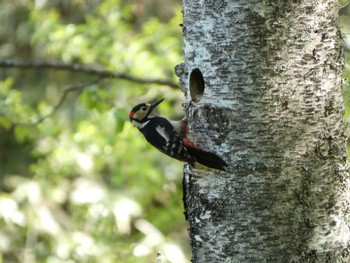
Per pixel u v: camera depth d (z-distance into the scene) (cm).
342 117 818
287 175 798
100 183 1905
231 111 808
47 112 1520
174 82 1438
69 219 2025
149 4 2097
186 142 841
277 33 792
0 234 1961
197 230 842
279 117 797
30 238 1919
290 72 794
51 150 1750
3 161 2250
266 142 799
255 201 802
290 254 800
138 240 1859
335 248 808
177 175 1759
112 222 1750
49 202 1998
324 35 799
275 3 789
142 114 997
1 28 2234
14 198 1900
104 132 1540
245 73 801
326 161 804
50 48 1548
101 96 1354
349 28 1191
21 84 2195
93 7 2028
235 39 802
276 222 800
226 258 819
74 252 1748
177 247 1722
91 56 1524
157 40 1544
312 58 796
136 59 1504
